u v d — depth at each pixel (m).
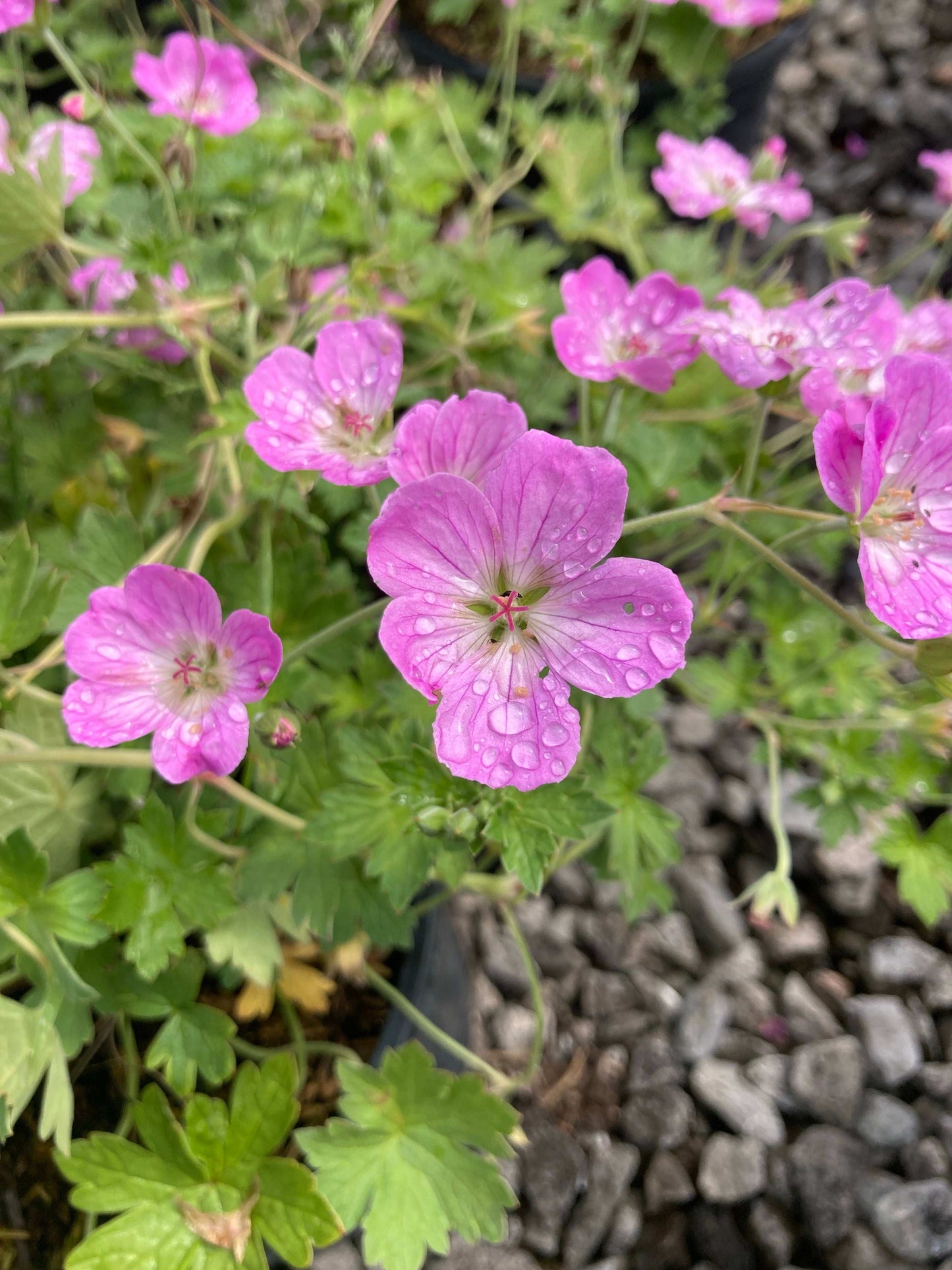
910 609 0.11
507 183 0.22
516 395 0.20
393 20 0.30
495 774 0.10
